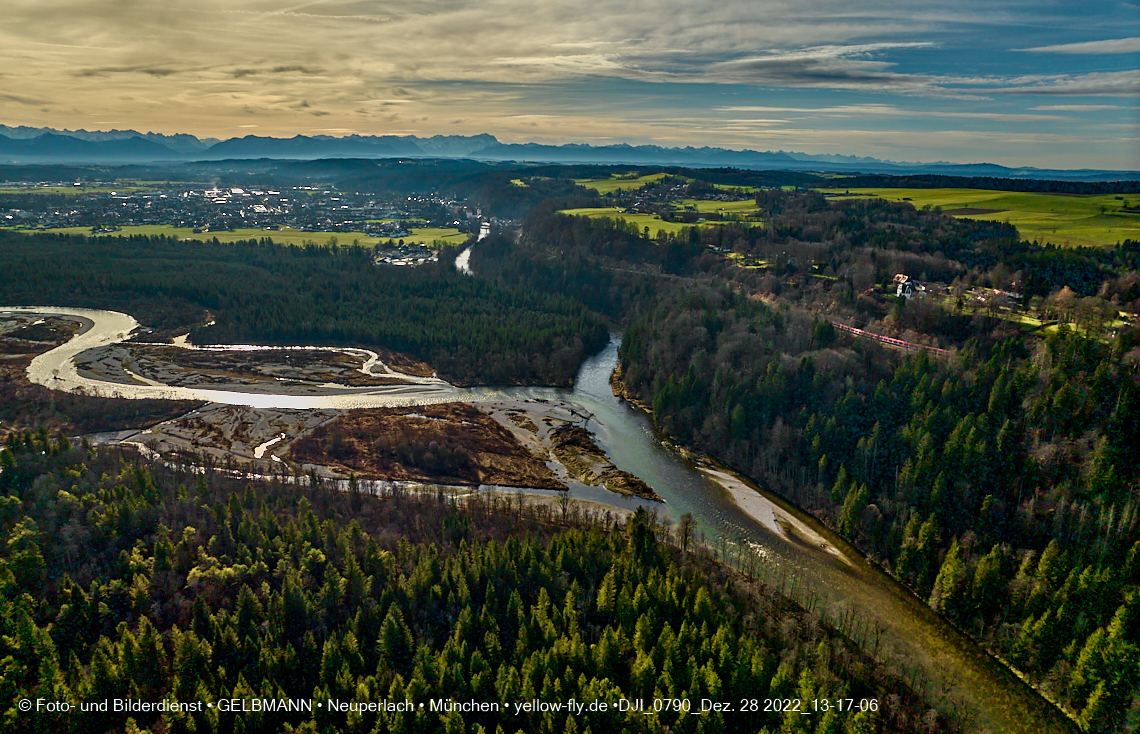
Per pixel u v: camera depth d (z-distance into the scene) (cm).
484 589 11106
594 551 11944
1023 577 11050
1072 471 12212
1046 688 10050
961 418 14038
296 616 10412
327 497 14275
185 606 10425
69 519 11781
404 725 8594
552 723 8525
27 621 9400
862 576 12900
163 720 8444
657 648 9562
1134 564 10306
